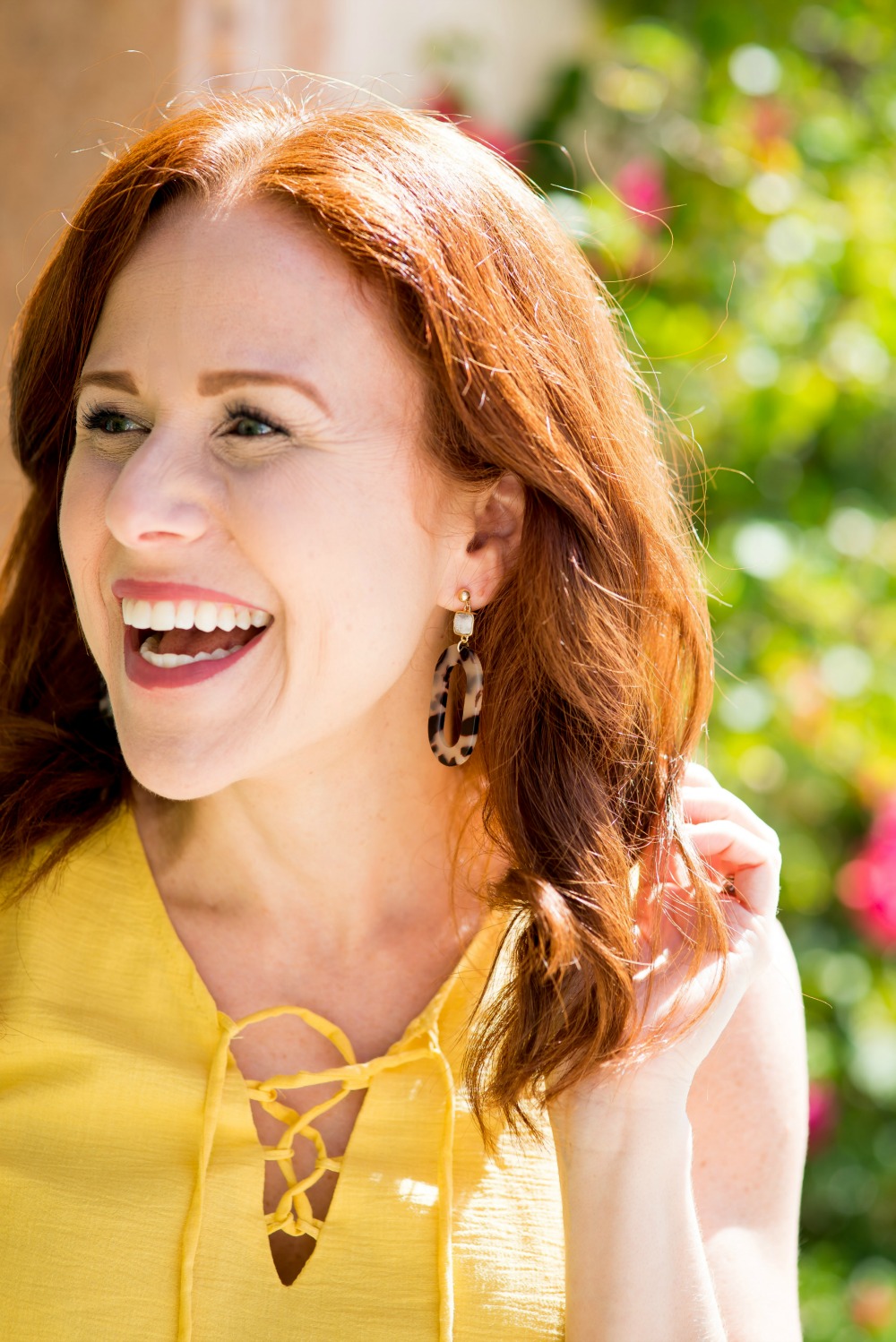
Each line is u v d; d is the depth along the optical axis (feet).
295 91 10.16
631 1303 6.00
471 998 6.63
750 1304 6.60
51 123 9.39
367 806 6.56
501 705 6.71
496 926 6.81
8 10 9.33
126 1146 6.14
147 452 5.74
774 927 7.25
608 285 11.65
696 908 6.52
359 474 5.90
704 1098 6.89
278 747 5.99
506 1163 6.31
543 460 6.32
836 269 12.69
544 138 13.56
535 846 6.51
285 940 6.66
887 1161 12.12
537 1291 6.13
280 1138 6.27
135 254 6.00
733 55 13.30
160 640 6.21
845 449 13.25
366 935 6.70
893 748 11.96
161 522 5.64
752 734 11.55
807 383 12.21
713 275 12.28
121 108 9.35
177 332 5.75
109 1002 6.42
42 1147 6.11
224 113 6.26
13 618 7.27
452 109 12.07
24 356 6.68
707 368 11.95
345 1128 6.34
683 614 7.06
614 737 6.72
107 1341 5.73
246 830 6.52
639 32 12.99
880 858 11.65
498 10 13.01
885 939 11.75
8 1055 6.28
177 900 6.72
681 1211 6.17
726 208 12.53
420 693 6.68
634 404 7.23
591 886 6.42
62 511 6.10
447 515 6.32
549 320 6.54
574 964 6.27
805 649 12.07
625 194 12.22
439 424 6.11
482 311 6.11
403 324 5.94
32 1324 5.74
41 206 9.46
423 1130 6.31
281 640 5.93
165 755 5.83
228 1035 6.27
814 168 13.15
